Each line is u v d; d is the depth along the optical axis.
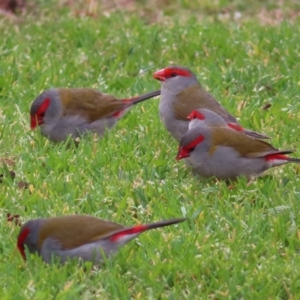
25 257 9.70
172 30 19.03
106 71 17.23
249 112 14.70
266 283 9.36
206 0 22.14
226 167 11.89
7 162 12.58
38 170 12.26
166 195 11.42
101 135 13.90
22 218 10.85
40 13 20.97
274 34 18.31
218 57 17.62
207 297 9.11
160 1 22.38
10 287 9.05
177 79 13.91
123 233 9.48
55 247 9.48
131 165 12.41
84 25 19.41
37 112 13.54
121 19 20.55
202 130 11.98
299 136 13.73
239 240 10.24
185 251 9.92
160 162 12.47
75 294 8.91
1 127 13.77
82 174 12.15
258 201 11.32
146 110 15.03
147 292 9.20
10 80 16.11
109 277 9.22
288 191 11.70
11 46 18.19
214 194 11.66
